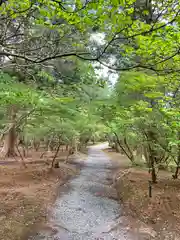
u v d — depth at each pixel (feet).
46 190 32.78
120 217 25.29
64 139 50.88
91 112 26.43
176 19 10.73
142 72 15.23
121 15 10.19
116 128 33.94
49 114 26.02
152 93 16.47
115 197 33.47
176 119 22.81
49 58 11.53
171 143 24.17
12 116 28.45
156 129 26.71
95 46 17.38
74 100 22.31
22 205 25.38
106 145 157.79
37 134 46.68
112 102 22.91
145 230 21.22
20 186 32.30
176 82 21.84
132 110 24.17
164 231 20.49
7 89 16.56
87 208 28.27
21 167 43.73
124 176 40.93
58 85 22.94
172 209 23.80
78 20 11.03
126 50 13.79
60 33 16.76
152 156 31.07
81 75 21.63
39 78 22.40
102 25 11.78
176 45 12.93
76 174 49.96
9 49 14.55
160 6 13.23
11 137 57.62
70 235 20.95
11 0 12.16
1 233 19.01
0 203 24.52
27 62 18.12
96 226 23.06
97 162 69.92
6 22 15.78
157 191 29.04
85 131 49.70
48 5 10.92
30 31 19.26
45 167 46.32
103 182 43.24
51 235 20.67
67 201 30.58
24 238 19.51
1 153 56.95
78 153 84.58
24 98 17.06
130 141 40.63
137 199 28.32
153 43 12.50
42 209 25.85
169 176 36.55
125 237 20.53
